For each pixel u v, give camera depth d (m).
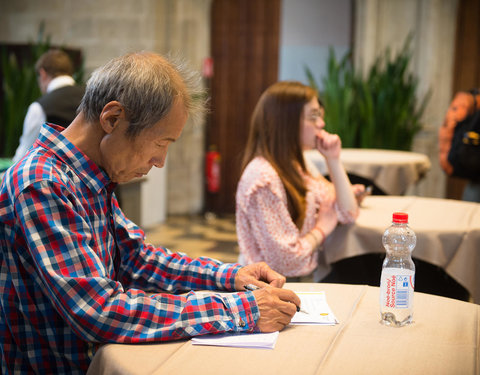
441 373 1.12
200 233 5.96
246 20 6.82
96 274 1.25
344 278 2.78
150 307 1.28
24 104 5.40
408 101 6.09
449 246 2.44
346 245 2.55
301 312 1.45
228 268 1.58
